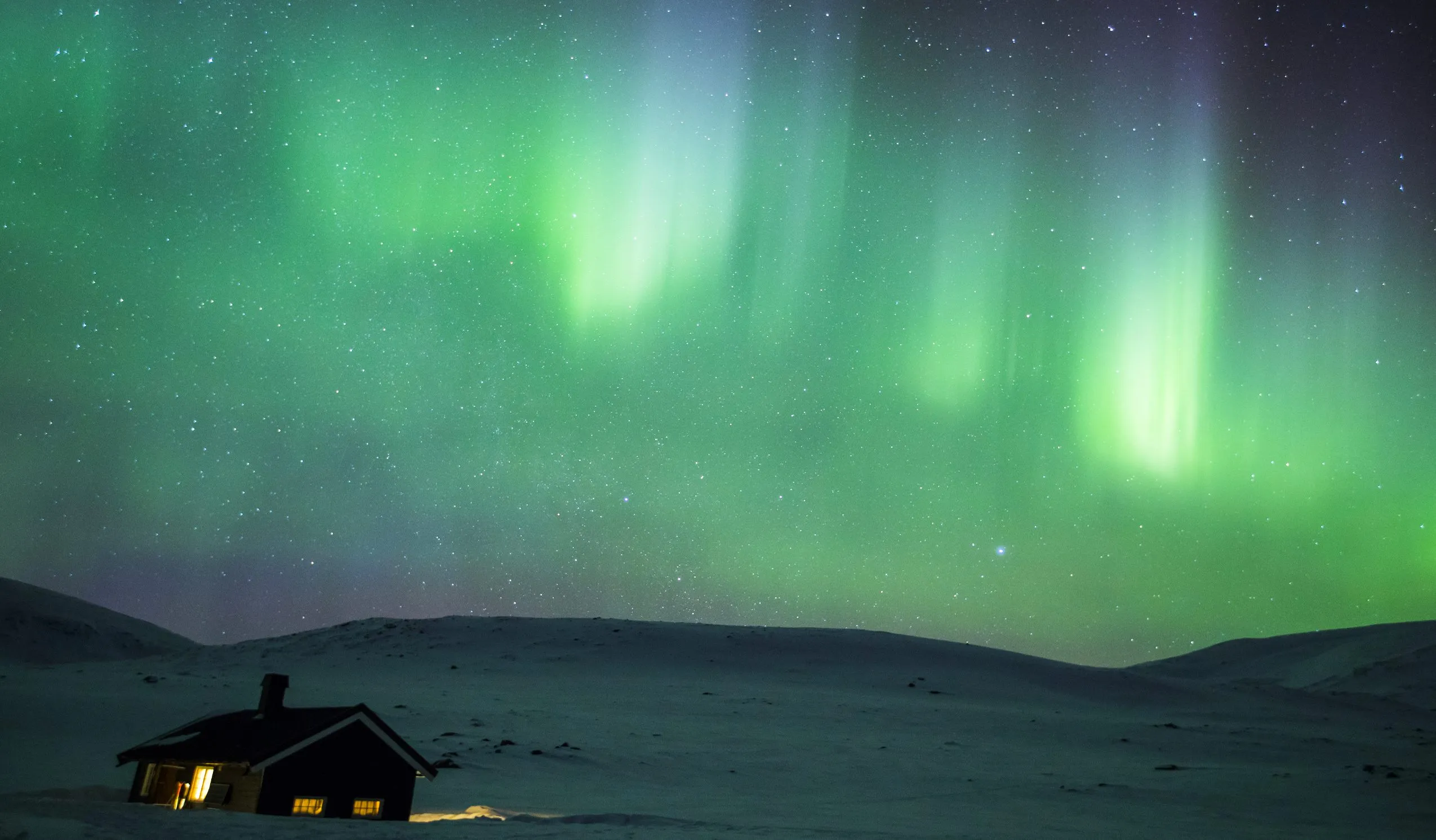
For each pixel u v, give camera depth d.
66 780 26.77
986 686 66.50
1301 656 119.69
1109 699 66.56
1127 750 44.69
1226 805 29.98
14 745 32.81
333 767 20.73
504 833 18.55
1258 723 61.09
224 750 20.98
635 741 39.62
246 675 61.72
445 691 54.62
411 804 21.84
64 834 15.24
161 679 57.75
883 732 45.81
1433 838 24.95
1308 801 31.09
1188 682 79.00
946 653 77.25
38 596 109.56
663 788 30.56
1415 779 35.88
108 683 54.19
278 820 18.95
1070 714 57.56
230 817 18.89
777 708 52.38
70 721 38.31
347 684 57.03
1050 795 31.14
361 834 17.09
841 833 21.53
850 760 37.75
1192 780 35.41
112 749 32.94
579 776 31.73
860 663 71.81
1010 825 25.08
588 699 53.28
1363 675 97.00
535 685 58.88
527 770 32.25
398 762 21.55
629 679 63.25
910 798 30.16
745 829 21.39
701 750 38.41
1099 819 26.77
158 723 38.81
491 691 55.41
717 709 51.28
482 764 32.62
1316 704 74.19
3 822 16.25
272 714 22.47
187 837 15.76
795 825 23.22
